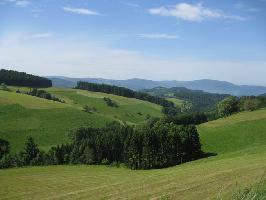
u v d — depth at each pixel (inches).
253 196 737.0
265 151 2746.1
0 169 3836.1
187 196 1277.1
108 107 7647.6
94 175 3019.2
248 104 5418.3
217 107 6092.5
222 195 1012.5
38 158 4224.9
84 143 4200.3
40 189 2461.9
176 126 3905.0
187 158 3725.4
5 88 7367.1
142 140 3747.5
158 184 1681.8
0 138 4795.8
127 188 1768.0
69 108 5984.3
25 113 5472.4
